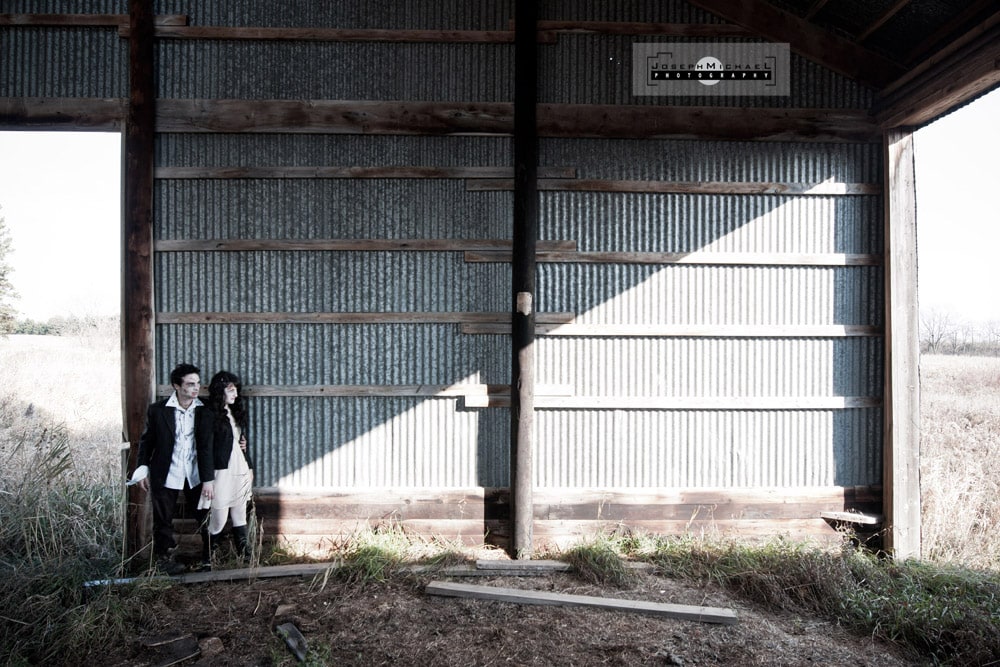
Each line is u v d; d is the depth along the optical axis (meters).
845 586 3.89
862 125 4.86
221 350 4.72
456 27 4.78
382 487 4.79
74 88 4.65
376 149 4.78
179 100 4.66
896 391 4.73
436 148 4.79
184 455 4.21
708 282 4.88
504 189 4.77
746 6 4.80
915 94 4.33
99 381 8.46
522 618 3.68
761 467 4.89
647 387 4.86
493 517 4.78
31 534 4.09
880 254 4.89
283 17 4.74
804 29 4.82
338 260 4.77
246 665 3.17
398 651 3.31
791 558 4.23
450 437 4.80
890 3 4.36
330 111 4.71
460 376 4.80
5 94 4.64
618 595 3.97
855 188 4.87
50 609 3.45
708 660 3.24
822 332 4.86
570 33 4.80
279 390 4.73
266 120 4.69
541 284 4.81
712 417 4.88
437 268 4.79
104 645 3.32
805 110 4.83
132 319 4.60
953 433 6.70
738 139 4.84
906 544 4.66
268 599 3.85
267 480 4.75
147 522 4.53
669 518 4.82
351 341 4.79
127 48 4.68
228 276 4.73
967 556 4.61
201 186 4.71
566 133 4.78
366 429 4.79
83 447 5.86
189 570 4.27
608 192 4.84
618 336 4.84
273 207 4.75
